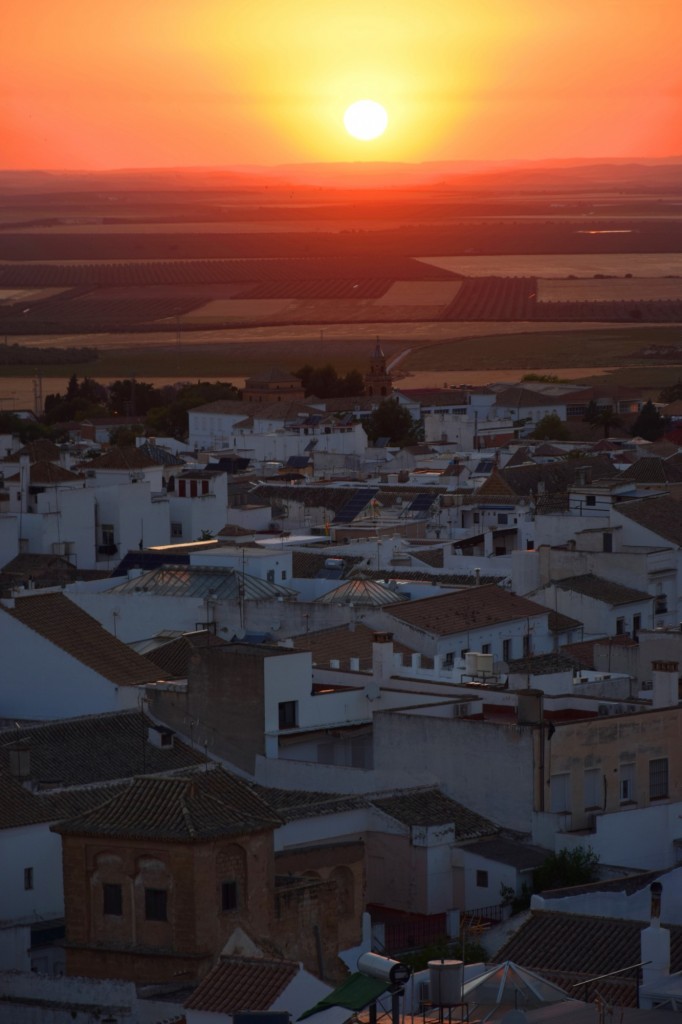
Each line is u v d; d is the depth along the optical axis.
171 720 146.38
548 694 148.00
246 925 104.25
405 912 124.94
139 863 103.94
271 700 143.25
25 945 116.19
